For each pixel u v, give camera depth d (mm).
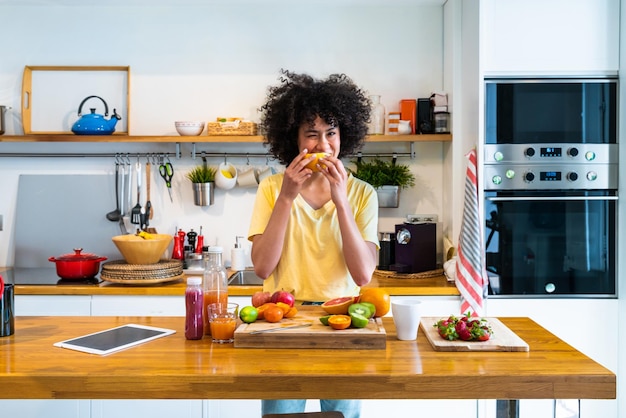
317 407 3078
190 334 1876
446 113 3619
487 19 3211
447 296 3240
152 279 3236
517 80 3232
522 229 3246
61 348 1786
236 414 3133
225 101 3830
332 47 3826
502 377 1554
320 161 1986
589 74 3248
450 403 3180
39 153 3840
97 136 3559
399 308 1859
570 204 3248
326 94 2084
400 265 3475
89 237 3842
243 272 3686
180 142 3729
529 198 3217
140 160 3852
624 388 3229
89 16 3811
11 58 3805
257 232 2172
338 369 1594
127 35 3814
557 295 3262
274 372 1570
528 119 3230
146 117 3826
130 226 3844
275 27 3824
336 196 2004
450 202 3643
